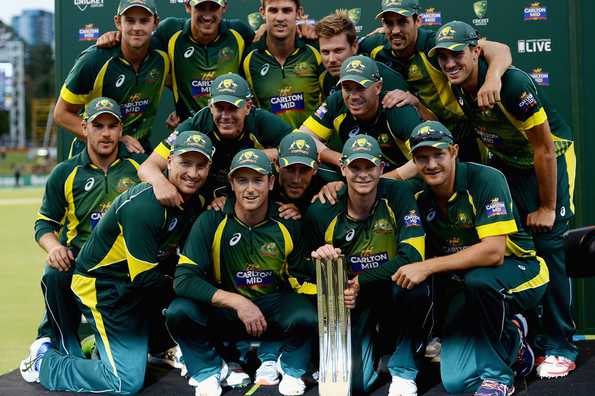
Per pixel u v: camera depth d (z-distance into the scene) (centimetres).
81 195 433
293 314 379
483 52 407
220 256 392
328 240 391
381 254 388
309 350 384
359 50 480
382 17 442
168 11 526
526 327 409
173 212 395
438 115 463
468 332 377
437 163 368
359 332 385
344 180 417
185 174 384
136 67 465
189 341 380
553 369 400
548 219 409
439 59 398
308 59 477
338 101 433
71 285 414
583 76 518
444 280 403
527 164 423
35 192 3416
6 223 1822
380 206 387
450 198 380
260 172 371
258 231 391
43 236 430
